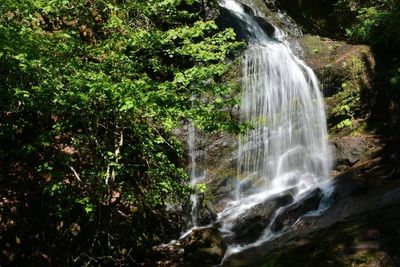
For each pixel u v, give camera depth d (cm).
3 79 532
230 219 773
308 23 1469
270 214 751
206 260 647
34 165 635
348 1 1459
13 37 476
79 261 626
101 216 645
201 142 903
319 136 989
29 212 610
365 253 513
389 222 575
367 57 1052
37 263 593
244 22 1170
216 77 918
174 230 775
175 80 535
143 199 711
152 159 673
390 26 1072
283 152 950
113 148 641
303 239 620
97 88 474
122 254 672
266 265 570
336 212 687
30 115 646
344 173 866
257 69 965
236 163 909
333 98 1009
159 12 705
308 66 1043
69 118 574
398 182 735
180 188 669
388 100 1005
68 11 653
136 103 474
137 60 667
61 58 532
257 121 938
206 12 1070
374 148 929
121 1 734
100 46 561
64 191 568
